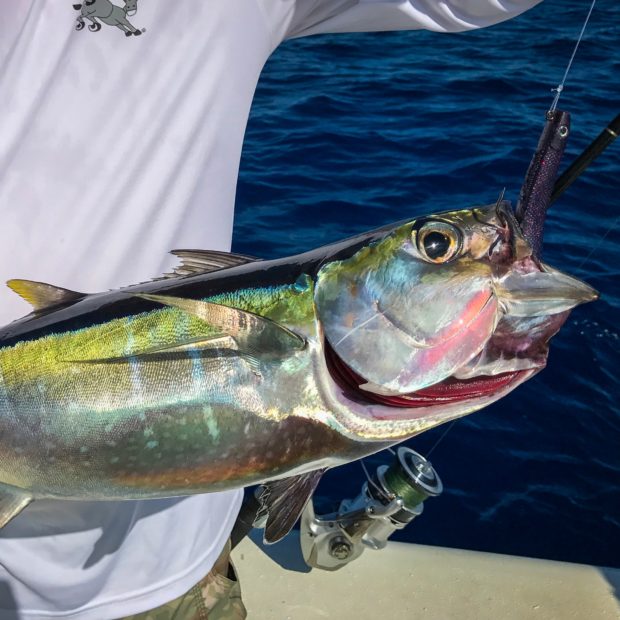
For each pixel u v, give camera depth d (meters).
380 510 1.30
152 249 0.93
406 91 4.89
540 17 6.43
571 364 2.49
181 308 0.71
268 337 0.71
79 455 0.74
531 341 0.70
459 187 3.71
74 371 0.74
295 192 3.67
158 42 0.90
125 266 0.92
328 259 0.73
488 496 2.10
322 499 2.07
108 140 0.89
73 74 0.87
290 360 0.71
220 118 0.95
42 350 0.75
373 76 5.18
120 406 0.73
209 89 0.93
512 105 4.62
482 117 4.44
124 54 0.89
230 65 0.94
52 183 0.88
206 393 0.72
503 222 0.71
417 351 0.70
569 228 3.26
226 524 1.08
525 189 0.73
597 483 2.13
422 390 0.71
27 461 0.75
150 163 0.91
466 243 0.70
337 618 1.30
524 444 2.24
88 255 0.90
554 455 2.21
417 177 3.80
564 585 1.36
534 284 0.69
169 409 0.72
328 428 0.72
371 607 1.32
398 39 5.97
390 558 1.41
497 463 2.19
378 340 0.70
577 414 2.33
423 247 0.70
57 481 0.75
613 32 6.00
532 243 0.72
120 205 0.91
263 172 3.86
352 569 1.39
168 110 0.91
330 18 1.10
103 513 0.95
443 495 2.10
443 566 1.40
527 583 1.36
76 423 0.73
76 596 0.98
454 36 6.01
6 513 0.76
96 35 0.87
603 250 3.12
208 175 0.96
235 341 0.71
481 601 1.33
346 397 0.72
